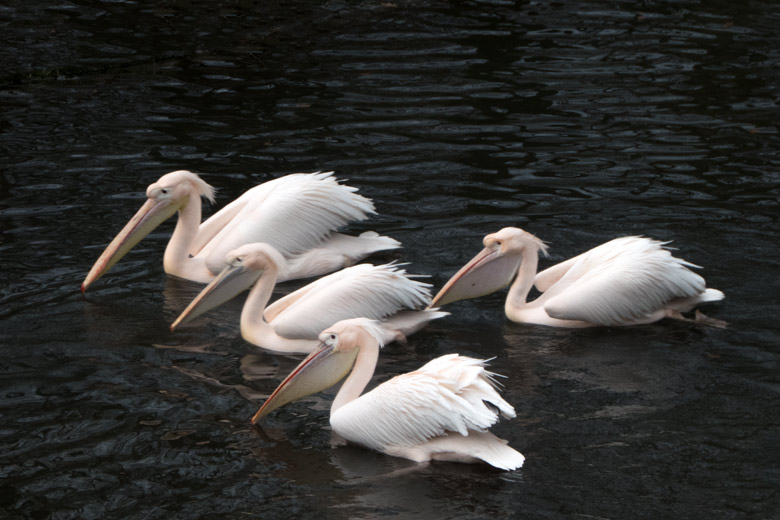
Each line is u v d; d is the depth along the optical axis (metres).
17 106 16.98
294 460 8.18
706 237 12.49
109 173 14.52
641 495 7.54
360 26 21.41
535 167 14.87
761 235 12.52
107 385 9.37
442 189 14.12
